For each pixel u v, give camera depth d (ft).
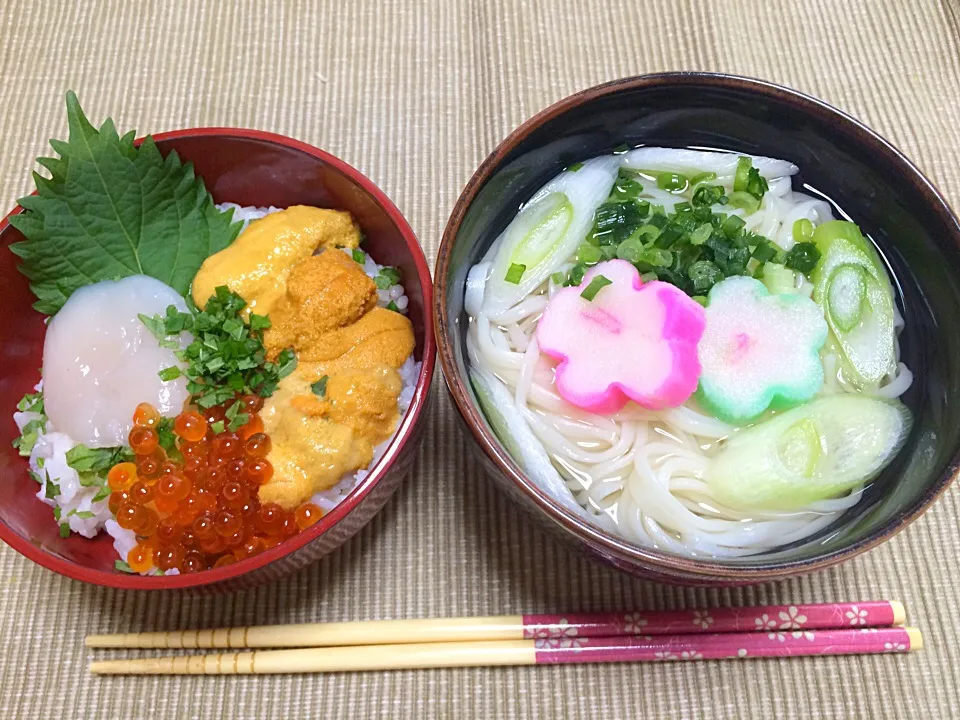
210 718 0.73
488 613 0.76
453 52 1.00
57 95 0.98
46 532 0.73
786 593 0.77
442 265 0.65
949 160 0.95
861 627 0.75
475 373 0.72
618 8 1.03
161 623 0.76
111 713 0.73
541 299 0.74
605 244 0.74
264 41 1.01
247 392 0.72
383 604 0.77
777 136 0.75
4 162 0.94
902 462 0.68
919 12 1.03
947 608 0.77
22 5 1.02
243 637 0.73
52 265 0.76
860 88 0.99
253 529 0.68
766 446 0.67
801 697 0.74
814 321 0.70
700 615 0.75
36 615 0.76
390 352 0.74
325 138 0.95
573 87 0.98
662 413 0.69
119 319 0.74
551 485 0.68
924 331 0.71
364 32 1.01
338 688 0.74
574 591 0.77
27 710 0.73
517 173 0.73
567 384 0.68
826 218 0.77
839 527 0.67
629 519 0.69
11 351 0.76
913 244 0.71
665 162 0.78
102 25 1.02
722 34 1.02
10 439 0.75
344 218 0.80
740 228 0.72
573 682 0.74
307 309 0.73
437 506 0.80
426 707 0.73
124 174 0.76
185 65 0.99
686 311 0.67
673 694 0.74
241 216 0.83
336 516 0.64
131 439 0.69
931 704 0.74
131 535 0.73
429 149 0.95
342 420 0.71
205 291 0.75
